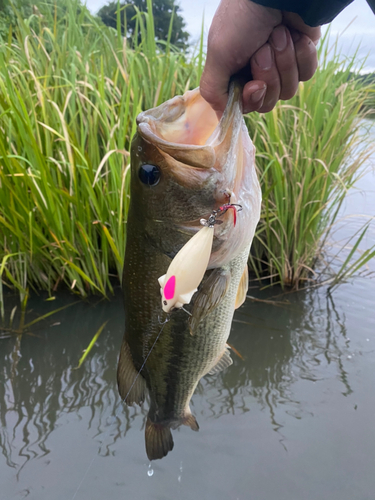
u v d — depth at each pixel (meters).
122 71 0.80
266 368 0.63
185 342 0.39
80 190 0.76
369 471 0.47
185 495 0.45
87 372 0.62
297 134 0.86
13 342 0.68
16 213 0.72
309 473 0.47
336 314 0.77
